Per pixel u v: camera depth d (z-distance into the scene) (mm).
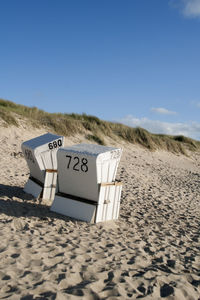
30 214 5387
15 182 7910
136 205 7531
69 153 5453
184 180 13344
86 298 2873
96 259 3826
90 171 5281
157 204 7953
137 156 17125
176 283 3434
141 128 21109
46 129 15938
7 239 4043
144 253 4309
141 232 5379
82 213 5473
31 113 17359
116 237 4852
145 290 3189
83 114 20391
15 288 2904
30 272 3234
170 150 21047
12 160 10625
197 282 3609
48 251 3850
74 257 3766
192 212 7629
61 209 5680
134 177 11477
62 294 2846
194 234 5695
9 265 3328
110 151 5430
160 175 13461
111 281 3287
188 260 4305
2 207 5492
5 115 14891
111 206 5766
